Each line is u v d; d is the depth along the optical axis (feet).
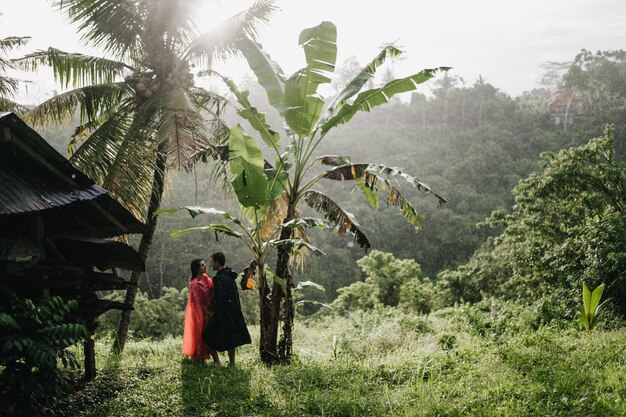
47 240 21.27
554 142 334.24
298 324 50.70
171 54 36.86
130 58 37.83
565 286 46.19
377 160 317.01
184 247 159.22
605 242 42.09
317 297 179.63
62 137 150.61
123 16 35.37
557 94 404.98
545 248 54.29
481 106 380.37
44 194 19.60
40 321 18.31
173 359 28.40
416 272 106.73
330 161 29.63
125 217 23.27
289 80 28.86
